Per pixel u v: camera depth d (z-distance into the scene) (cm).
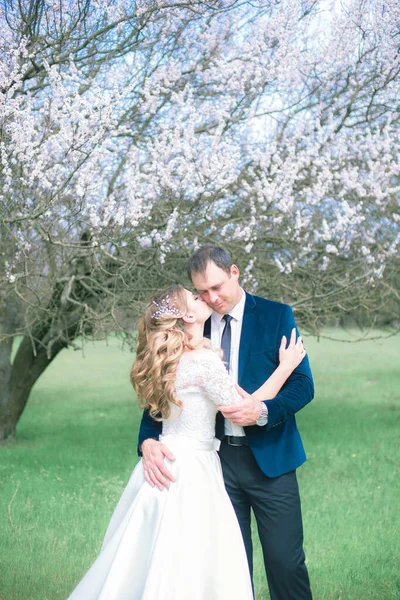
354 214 648
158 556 236
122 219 507
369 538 422
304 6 588
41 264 618
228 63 605
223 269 259
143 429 274
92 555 390
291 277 708
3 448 795
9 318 829
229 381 249
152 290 636
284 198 588
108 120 479
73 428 985
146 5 512
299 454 268
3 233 576
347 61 628
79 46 518
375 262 674
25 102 539
